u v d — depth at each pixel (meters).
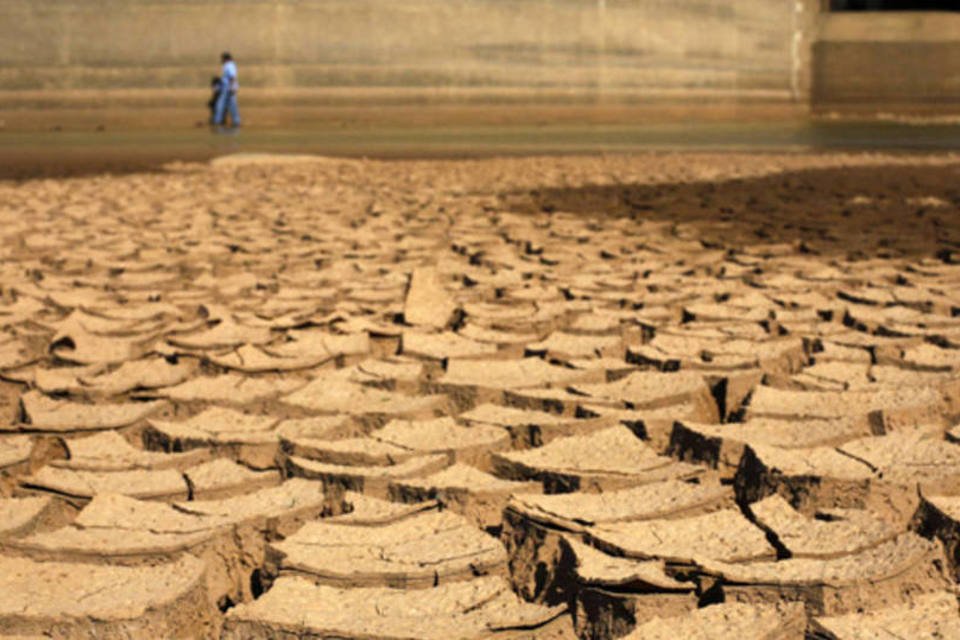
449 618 2.27
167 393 4.11
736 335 4.95
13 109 29.27
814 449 3.28
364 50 30.69
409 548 2.65
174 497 3.07
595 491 3.06
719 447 3.37
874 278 6.61
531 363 4.45
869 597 2.35
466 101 31.25
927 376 4.22
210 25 29.91
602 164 16.73
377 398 4.00
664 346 4.74
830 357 4.55
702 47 32.38
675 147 21.33
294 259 7.63
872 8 36.84
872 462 3.17
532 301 5.98
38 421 3.74
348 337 5.01
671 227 9.19
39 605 2.31
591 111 31.80
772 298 5.89
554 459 3.26
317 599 2.38
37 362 4.68
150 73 29.73
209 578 2.65
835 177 13.83
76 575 2.50
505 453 3.32
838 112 33.44
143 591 2.39
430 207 10.90
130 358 4.75
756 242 8.23
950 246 7.81
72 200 11.74
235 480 3.17
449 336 4.98
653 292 6.20
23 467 3.34
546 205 10.93
